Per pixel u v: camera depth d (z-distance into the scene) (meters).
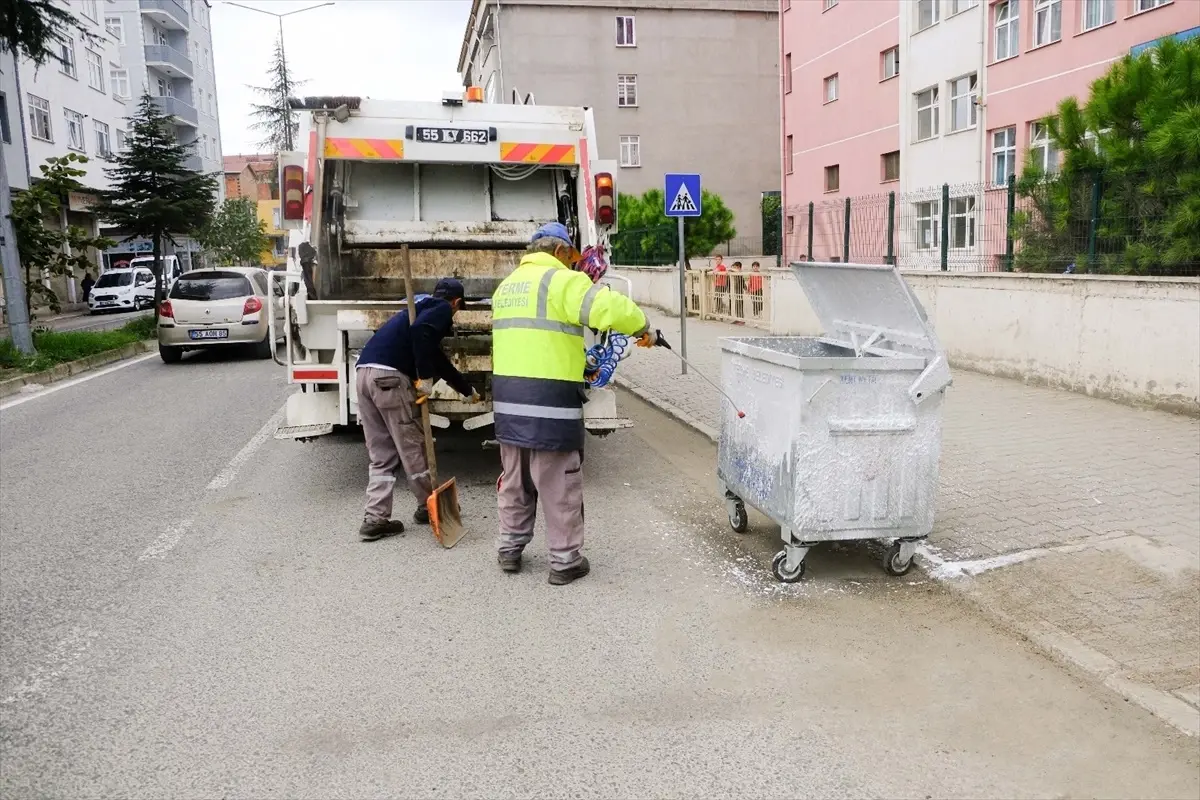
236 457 8.16
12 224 14.27
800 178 31.98
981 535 5.39
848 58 28.30
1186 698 3.64
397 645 4.24
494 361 4.95
